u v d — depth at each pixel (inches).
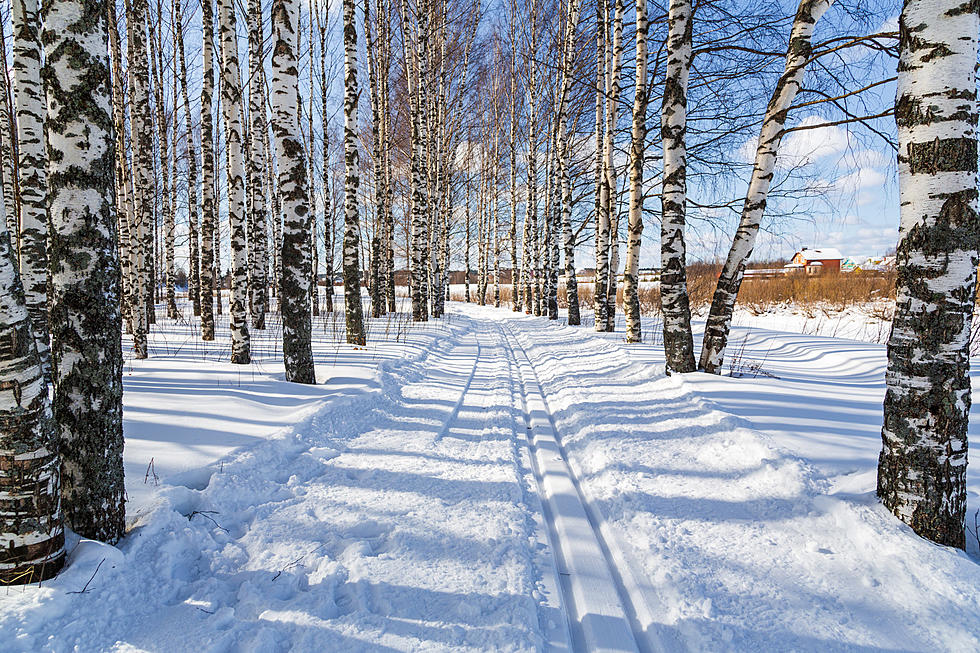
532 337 521.0
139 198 400.2
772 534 114.3
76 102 93.1
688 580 97.7
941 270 101.3
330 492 137.4
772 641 82.3
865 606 89.8
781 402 197.5
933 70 100.1
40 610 77.3
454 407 230.2
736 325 530.9
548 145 676.7
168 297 580.4
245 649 76.9
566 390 259.8
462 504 130.6
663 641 83.5
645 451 165.3
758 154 225.0
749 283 846.5
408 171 893.8
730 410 191.0
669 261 249.9
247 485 134.0
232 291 286.0
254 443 159.2
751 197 230.2
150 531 104.4
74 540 93.7
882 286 663.1
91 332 95.8
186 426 169.9
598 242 485.4
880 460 114.1
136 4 366.6
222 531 114.3
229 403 199.2
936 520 102.3
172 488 122.2
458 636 82.0
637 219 374.0
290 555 105.6
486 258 1342.3
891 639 82.1
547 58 619.8
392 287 743.1
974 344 314.7
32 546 83.7
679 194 245.9
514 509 127.4
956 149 98.9
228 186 293.7
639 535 116.3
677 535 115.0
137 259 413.7
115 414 99.7
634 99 357.7
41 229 149.6
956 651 78.6
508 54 807.1
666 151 245.9
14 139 208.8
